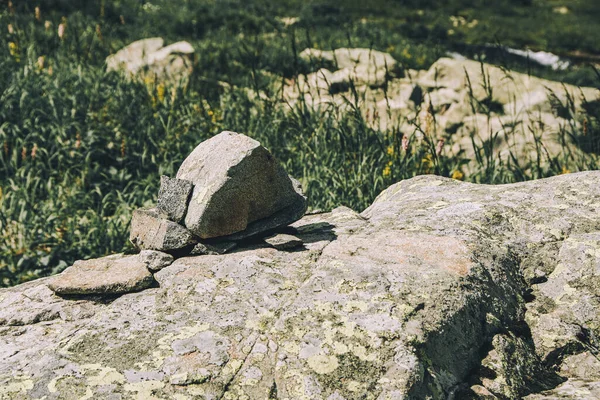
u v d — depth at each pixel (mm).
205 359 1618
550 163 3500
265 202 2012
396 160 3471
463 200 2176
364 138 3682
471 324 1728
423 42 10617
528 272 1949
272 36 8688
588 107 3850
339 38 9164
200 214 1928
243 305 1751
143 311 1762
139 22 8367
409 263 1833
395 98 5082
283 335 1652
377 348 1604
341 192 3379
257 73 5734
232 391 1567
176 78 5387
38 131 4012
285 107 4551
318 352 1607
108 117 4211
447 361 1651
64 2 7879
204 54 6359
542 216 2064
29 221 3314
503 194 2182
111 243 3225
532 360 1764
